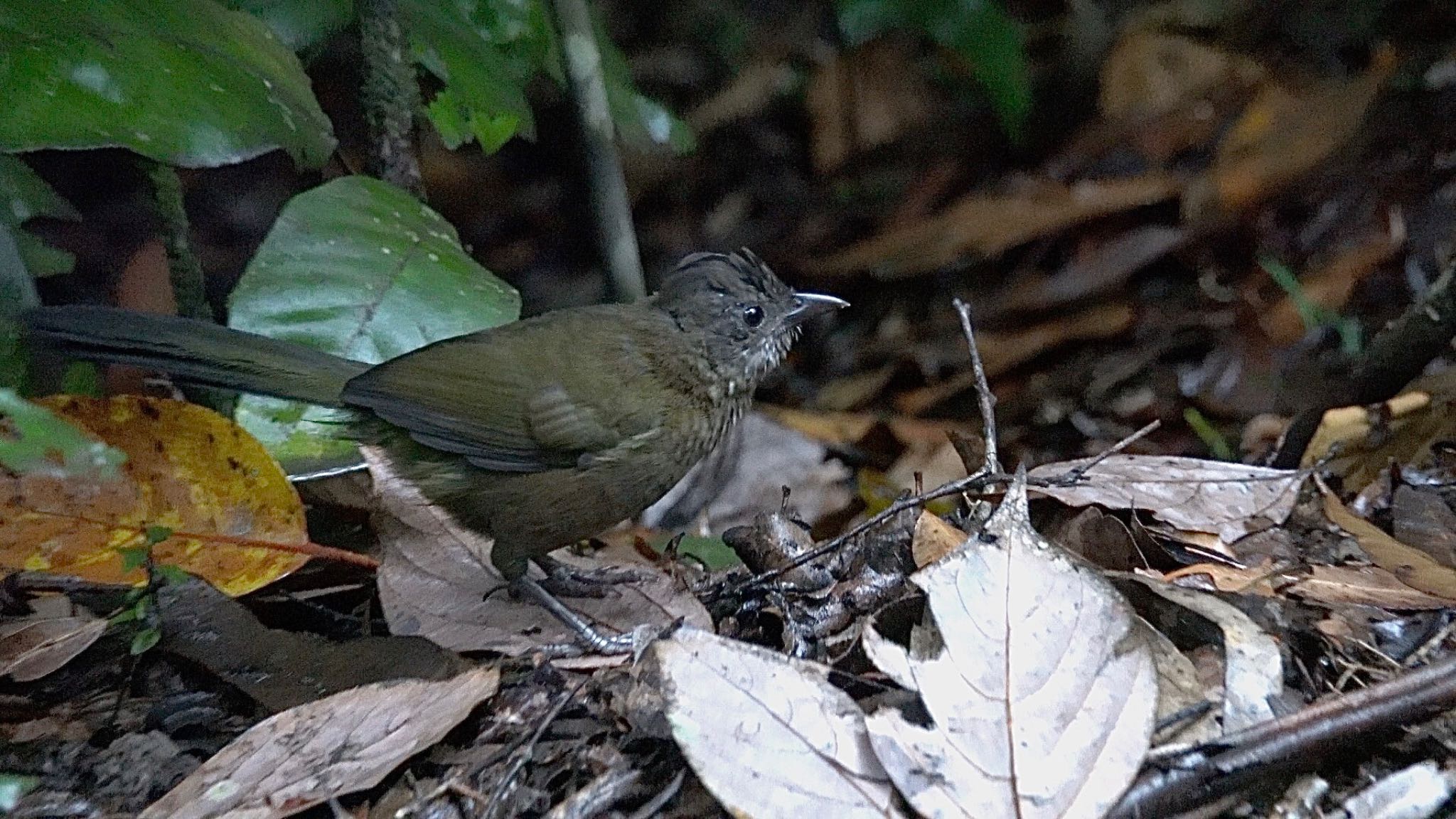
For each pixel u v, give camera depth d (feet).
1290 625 10.77
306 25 15.25
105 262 20.10
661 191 28.91
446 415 13.28
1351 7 24.73
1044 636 9.04
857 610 11.46
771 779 8.50
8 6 11.78
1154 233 23.29
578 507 13.74
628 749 9.92
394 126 15.40
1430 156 22.22
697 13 30.22
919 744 8.52
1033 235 24.31
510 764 9.87
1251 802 8.98
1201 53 25.52
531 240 28.78
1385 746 9.44
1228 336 21.26
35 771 10.30
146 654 11.71
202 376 13.01
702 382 14.43
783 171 28.91
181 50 12.38
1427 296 15.12
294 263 13.71
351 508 14.34
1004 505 10.03
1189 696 9.49
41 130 11.49
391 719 10.02
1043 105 26.94
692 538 14.97
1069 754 8.53
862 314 24.98
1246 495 12.95
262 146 12.51
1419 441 14.97
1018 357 22.44
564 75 16.99
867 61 28.78
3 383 13.01
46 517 11.58
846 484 18.48
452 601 12.53
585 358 13.83
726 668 8.93
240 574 12.01
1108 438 20.30
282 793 9.45
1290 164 22.89
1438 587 11.71
